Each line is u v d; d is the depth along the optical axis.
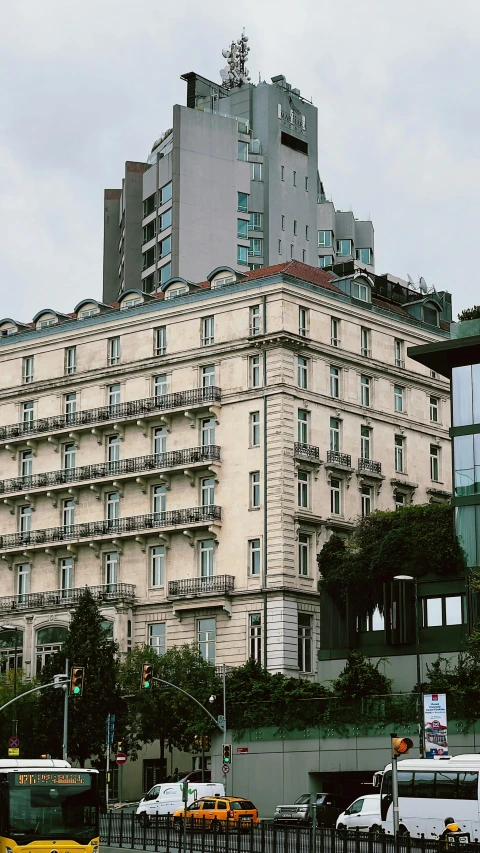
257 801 81.50
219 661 98.12
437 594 80.38
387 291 121.19
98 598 104.38
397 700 76.06
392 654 82.50
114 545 106.25
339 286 107.69
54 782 40.97
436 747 56.22
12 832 40.03
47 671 97.50
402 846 43.00
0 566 113.00
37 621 108.19
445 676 75.69
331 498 101.31
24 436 112.94
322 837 46.84
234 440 100.88
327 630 86.75
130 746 96.44
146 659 95.88
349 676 78.81
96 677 96.00
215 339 103.31
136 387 107.50
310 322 102.19
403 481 107.38
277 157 153.12
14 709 88.00
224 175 146.00
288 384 99.25
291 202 154.00
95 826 40.88
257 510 98.38
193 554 101.38
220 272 105.88
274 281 100.44
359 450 104.44
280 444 97.88
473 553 78.50
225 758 79.19
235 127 147.62
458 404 79.81
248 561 98.19
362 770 76.62
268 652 95.38
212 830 55.12
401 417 108.75
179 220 141.25
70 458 111.31
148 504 105.12
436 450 112.44
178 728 93.19
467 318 86.69
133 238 147.12
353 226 172.38
